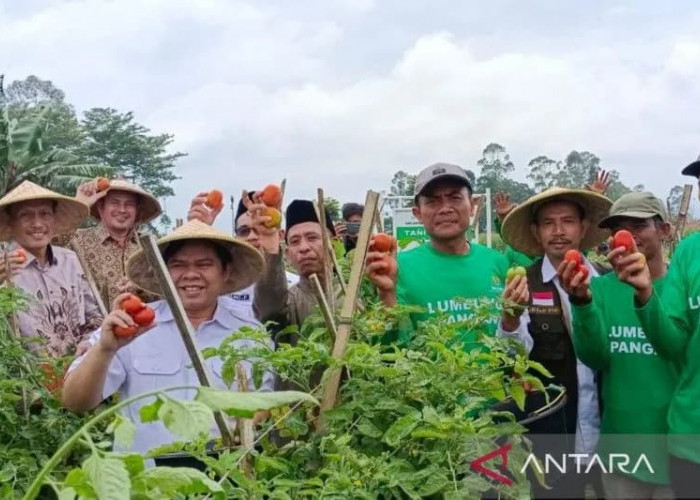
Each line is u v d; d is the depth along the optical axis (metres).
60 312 5.45
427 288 4.49
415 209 4.79
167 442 3.58
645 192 4.52
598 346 4.12
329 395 3.13
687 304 4.03
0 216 5.46
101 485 1.51
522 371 3.30
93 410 3.94
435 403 3.16
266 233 4.26
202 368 2.69
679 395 4.01
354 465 2.74
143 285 4.23
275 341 4.43
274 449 3.15
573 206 4.41
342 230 8.52
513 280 3.84
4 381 3.82
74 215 6.06
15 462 3.60
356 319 3.59
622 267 3.79
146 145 76.12
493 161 70.44
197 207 5.07
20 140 22.95
